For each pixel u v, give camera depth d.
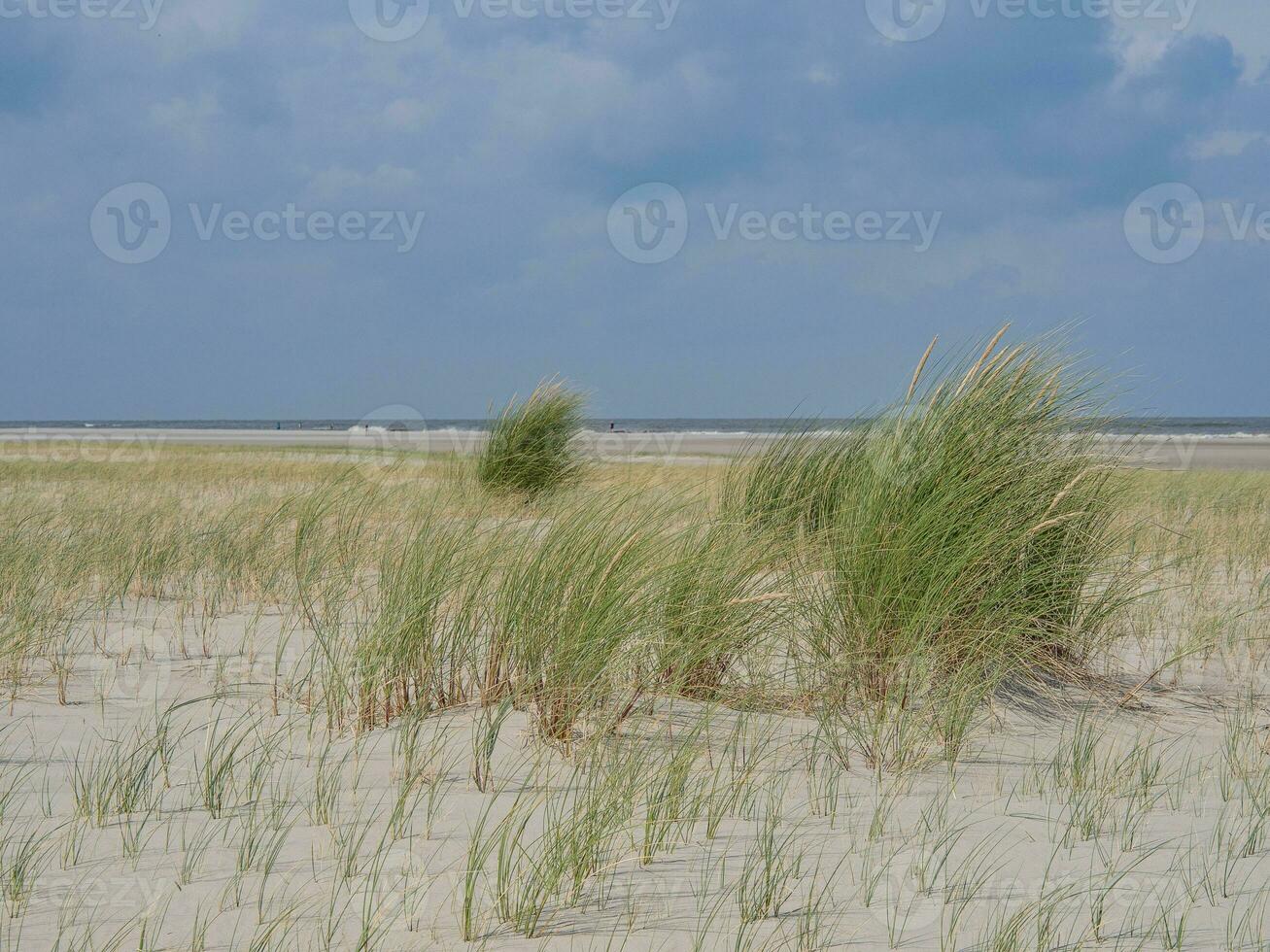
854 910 2.25
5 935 2.06
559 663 3.46
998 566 4.07
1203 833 2.73
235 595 5.88
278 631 5.07
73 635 4.93
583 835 2.50
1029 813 2.88
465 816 2.77
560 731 3.43
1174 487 11.06
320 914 2.18
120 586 6.02
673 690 3.70
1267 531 8.27
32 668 4.31
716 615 3.86
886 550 3.95
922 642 3.75
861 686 3.87
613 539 3.98
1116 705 4.01
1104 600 4.43
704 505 4.84
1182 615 5.47
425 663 3.86
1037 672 4.26
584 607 3.65
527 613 3.79
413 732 3.39
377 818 2.74
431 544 4.73
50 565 6.07
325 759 3.23
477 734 3.26
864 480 4.53
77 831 2.61
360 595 5.35
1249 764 3.31
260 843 2.55
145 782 2.97
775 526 4.82
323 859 2.47
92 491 11.37
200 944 2.02
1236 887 2.39
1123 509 4.84
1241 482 13.33
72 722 3.58
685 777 2.90
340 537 6.53
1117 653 4.75
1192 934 2.16
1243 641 5.04
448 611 4.09
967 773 3.22
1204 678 4.42
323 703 3.83
